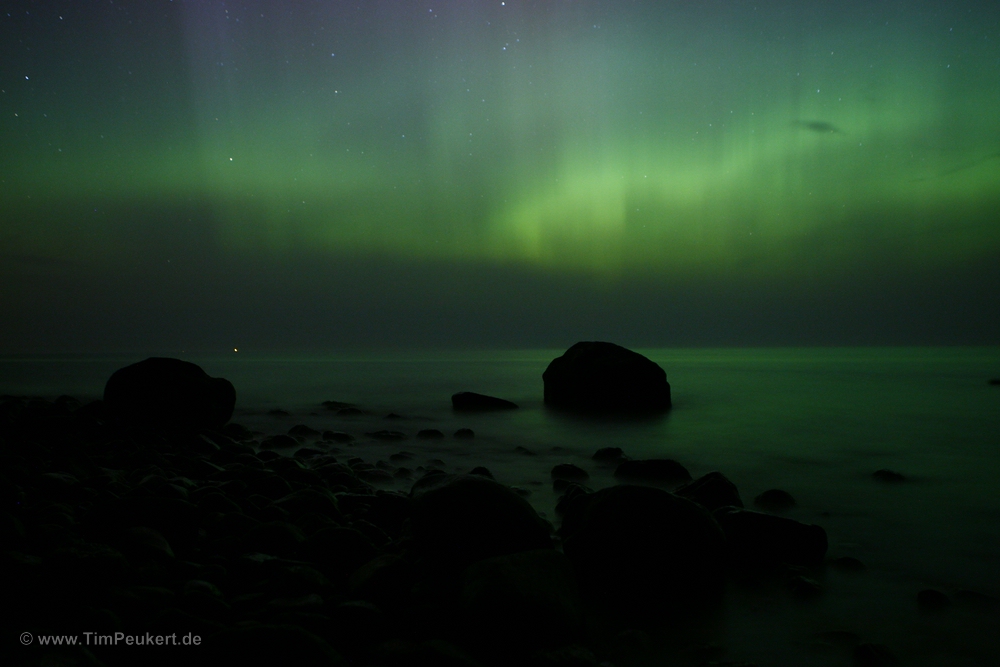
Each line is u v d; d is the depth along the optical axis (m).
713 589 3.22
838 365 39.78
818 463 7.16
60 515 3.41
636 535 3.32
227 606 2.44
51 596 2.27
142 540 2.93
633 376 12.86
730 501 4.37
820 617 2.85
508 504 3.15
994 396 16.50
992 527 4.36
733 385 21.28
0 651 1.79
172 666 1.94
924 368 35.09
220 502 3.82
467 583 2.54
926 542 4.00
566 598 2.48
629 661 2.41
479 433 9.85
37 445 5.75
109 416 8.59
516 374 29.66
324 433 9.11
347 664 1.93
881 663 2.36
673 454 7.86
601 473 6.35
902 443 8.73
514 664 2.26
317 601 2.49
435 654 2.07
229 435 8.97
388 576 2.72
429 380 24.80
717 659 2.42
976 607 2.94
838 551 3.81
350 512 4.23
